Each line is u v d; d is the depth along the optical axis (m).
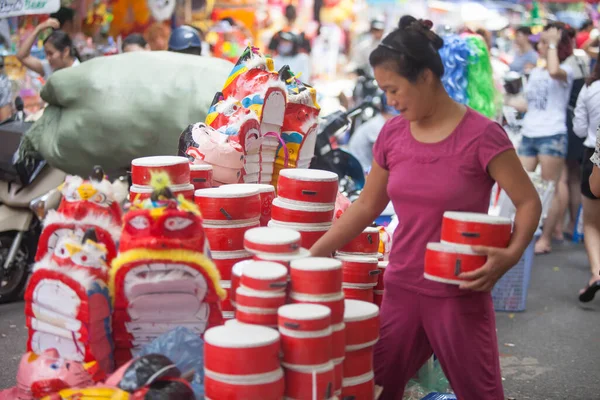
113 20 10.28
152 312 2.96
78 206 3.00
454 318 3.07
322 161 7.34
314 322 2.67
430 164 3.05
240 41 12.01
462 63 6.67
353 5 14.81
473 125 3.00
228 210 3.39
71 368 2.86
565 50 8.73
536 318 6.56
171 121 5.41
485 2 16.67
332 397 2.74
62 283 2.86
